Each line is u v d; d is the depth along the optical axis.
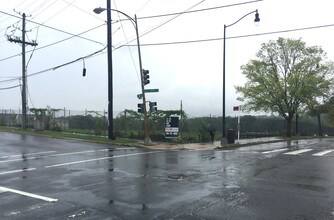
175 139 29.56
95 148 23.19
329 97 51.91
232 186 10.81
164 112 31.75
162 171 13.84
